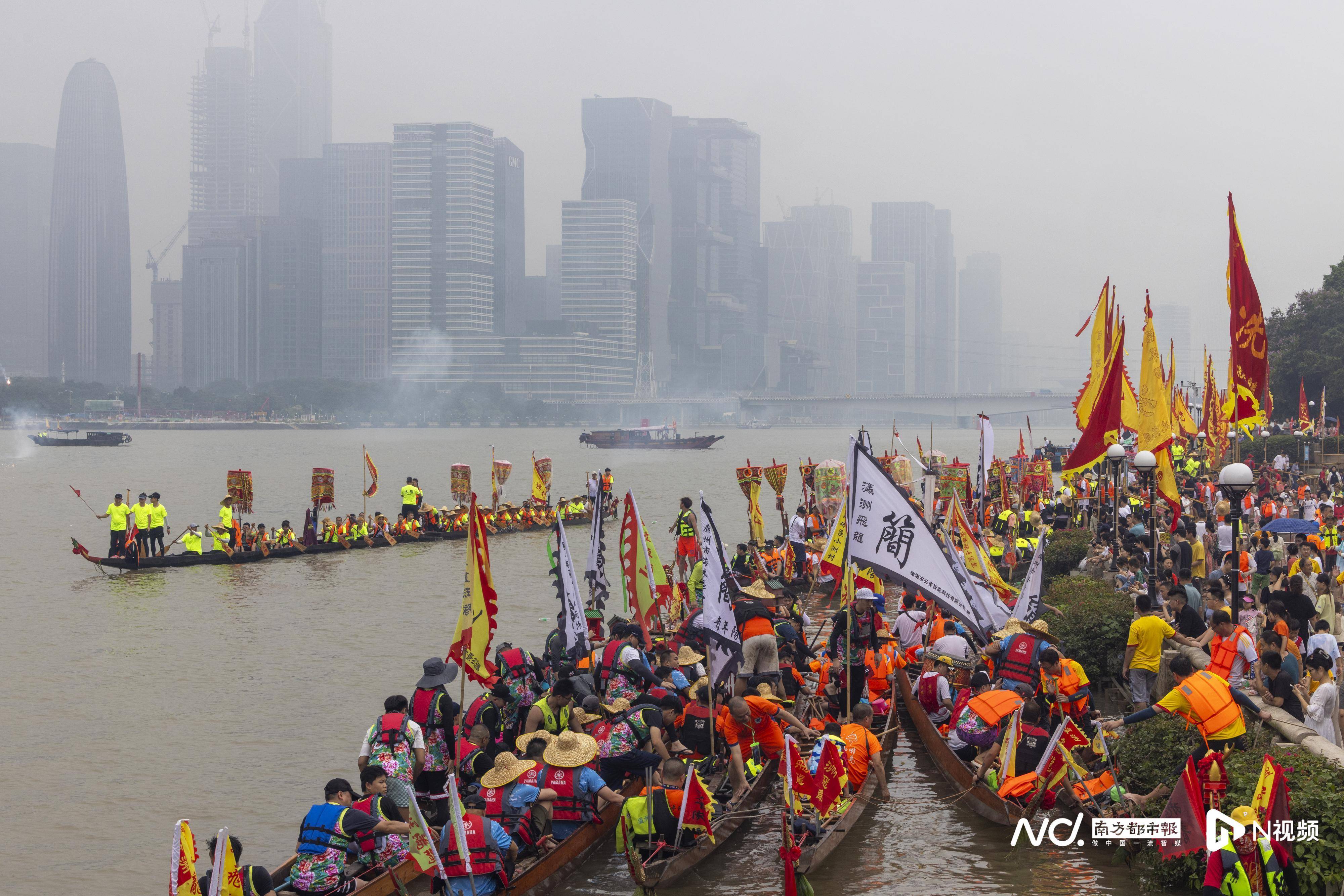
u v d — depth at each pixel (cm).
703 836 1452
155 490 9350
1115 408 2577
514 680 1781
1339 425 9138
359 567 4572
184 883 1143
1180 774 1403
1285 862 1105
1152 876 1338
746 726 1645
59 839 1647
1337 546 3094
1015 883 1375
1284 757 1288
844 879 1398
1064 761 1540
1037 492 5419
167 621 3353
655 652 2105
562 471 12519
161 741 2105
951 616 2327
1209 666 1590
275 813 1745
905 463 4225
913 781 1781
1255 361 2327
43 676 2619
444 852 1292
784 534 4009
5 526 6462
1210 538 3138
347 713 2295
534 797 1438
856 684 1961
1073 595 2592
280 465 13562
